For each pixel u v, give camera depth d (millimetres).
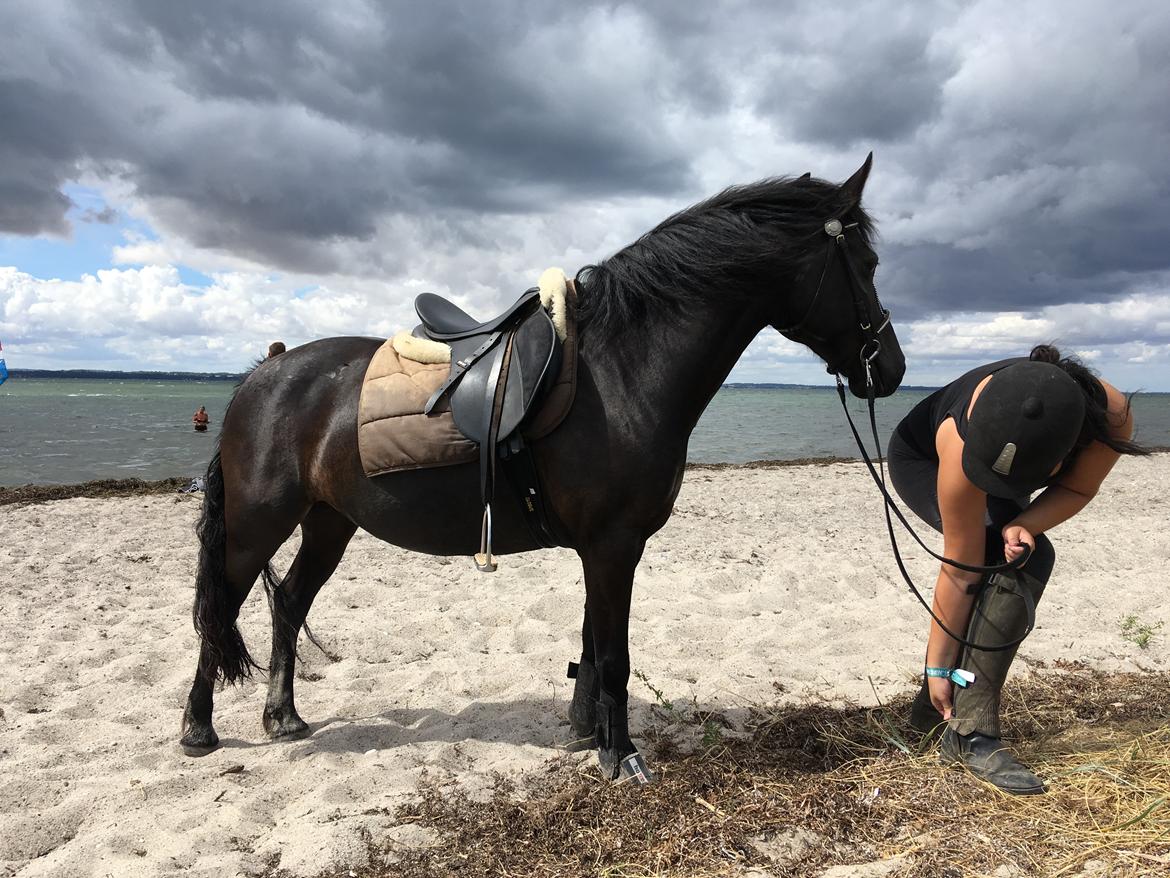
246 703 3252
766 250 2395
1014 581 2361
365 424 2480
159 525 6969
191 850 2137
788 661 3699
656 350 2398
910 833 2094
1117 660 3678
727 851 2031
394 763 2662
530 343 2379
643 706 3189
